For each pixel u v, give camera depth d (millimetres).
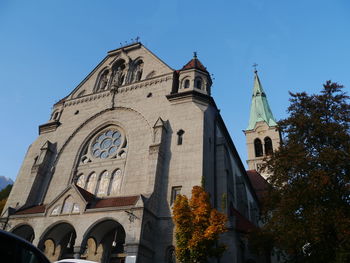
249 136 80062
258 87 90562
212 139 35219
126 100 39000
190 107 34125
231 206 36812
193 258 21172
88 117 40375
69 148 38812
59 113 43719
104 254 28703
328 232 20625
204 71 38312
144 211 25422
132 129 35781
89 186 34219
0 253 6484
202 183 25453
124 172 32531
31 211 31406
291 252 22344
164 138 32531
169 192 28906
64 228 29766
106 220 26297
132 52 45219
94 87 44281
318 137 24000
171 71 38781
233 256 27078
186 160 30312
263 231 25359
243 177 49406
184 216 22797
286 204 22328
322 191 20562
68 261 13938
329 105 25484
